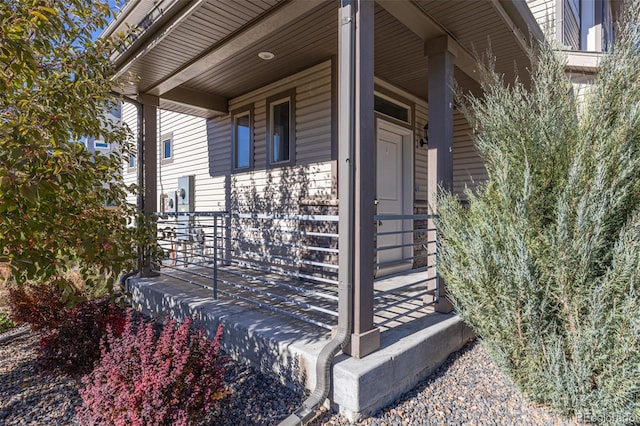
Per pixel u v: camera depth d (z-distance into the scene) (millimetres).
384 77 4891
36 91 2484
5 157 1897
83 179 2381
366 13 2463
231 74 4879
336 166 4332
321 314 3336
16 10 2104
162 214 4766
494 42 3500
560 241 2037
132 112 9586
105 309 3082
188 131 7113
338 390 2230
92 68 2801
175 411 1888
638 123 2072
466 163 6125
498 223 2324
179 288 4336
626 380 1918
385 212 5117
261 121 5383
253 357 2855
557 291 2107
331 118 4387
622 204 2062
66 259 2738
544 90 2398
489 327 2355
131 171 9367
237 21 3164
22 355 3289
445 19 3092
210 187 6512
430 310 3424
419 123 5738
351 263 2414
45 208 2293
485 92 3059
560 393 2105
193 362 2088
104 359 2080
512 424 2148
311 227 4648
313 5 2885
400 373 2445
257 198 5457
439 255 2824
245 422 2184
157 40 3500
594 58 4668
